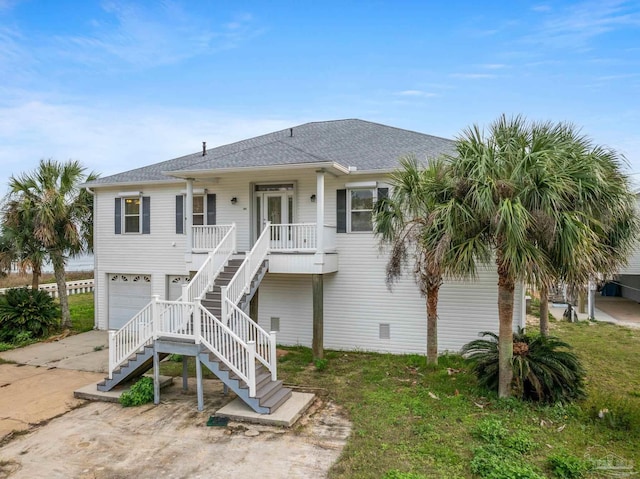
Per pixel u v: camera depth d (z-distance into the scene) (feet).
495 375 26.11
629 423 21.43
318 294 35.53
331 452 19.26
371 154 42.14
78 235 48.88
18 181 46.01
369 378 30.66
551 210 20.62
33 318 45.01
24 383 30.50
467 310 36.73
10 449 20.02
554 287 22.26
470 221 22.21
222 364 24.56
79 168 49.70
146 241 48.06
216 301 30.17
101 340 44.75
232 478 17.03
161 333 26.00
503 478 16.05
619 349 38.32
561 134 23.94
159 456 19.08
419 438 20.49
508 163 21.98
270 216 42.73
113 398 26.43
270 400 24.20
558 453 18.44
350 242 39.58
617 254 30.81
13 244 45.42
